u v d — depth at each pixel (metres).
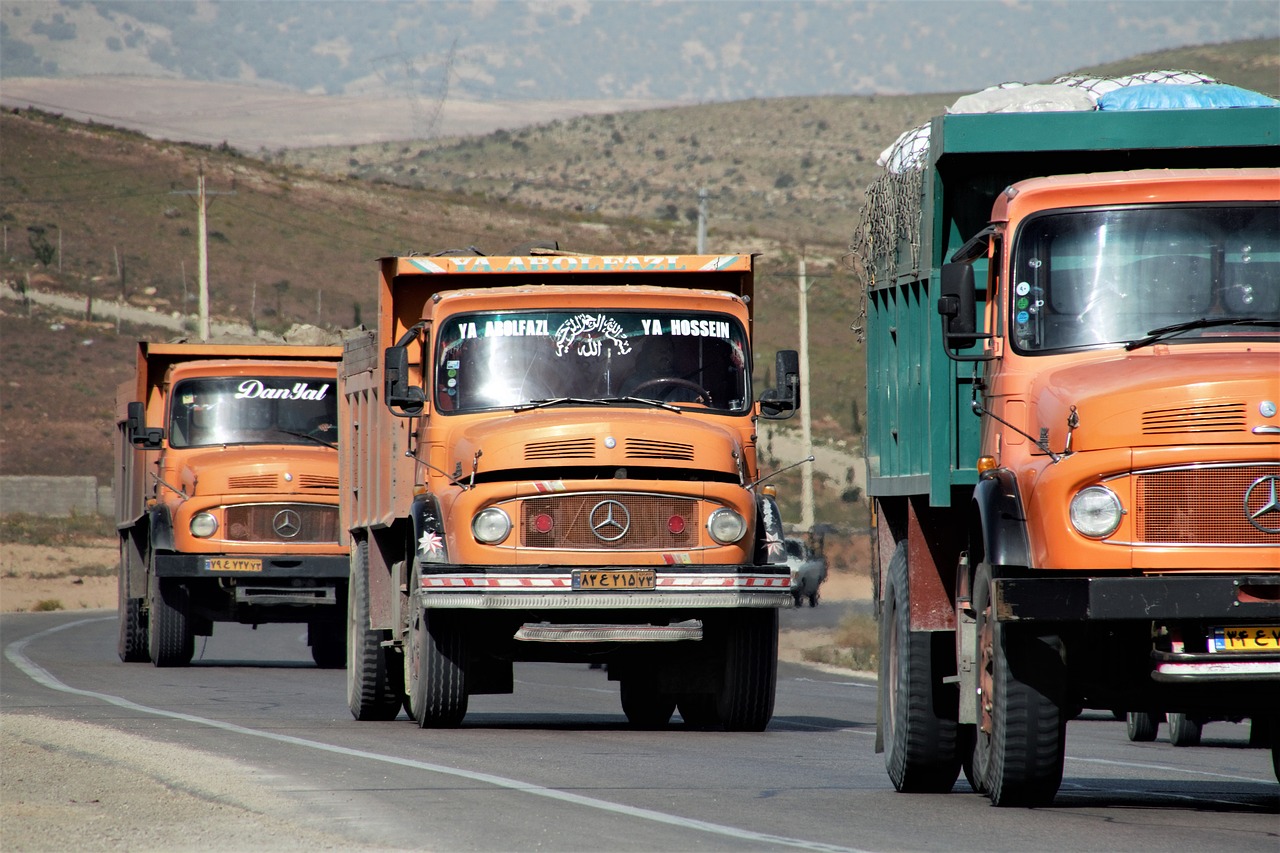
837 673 76.31
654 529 43.44
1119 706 28.70
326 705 53.31
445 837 25.89
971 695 29.84
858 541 164.38
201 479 69.50
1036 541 27.08
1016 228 29.16
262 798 30.06
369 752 37.81
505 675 46.19
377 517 49.72
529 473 43.12
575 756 37.59
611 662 47.66
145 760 35.78
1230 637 26.02
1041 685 27.41
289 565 69.50
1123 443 26.38
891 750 32.59
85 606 149.50
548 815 28.14
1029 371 28.64
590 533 43.19
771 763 37.19
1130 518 26.33
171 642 71.44
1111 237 28.83
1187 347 27.89
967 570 30.08
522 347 45.31
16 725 43.81
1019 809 29.09
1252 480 25.94
